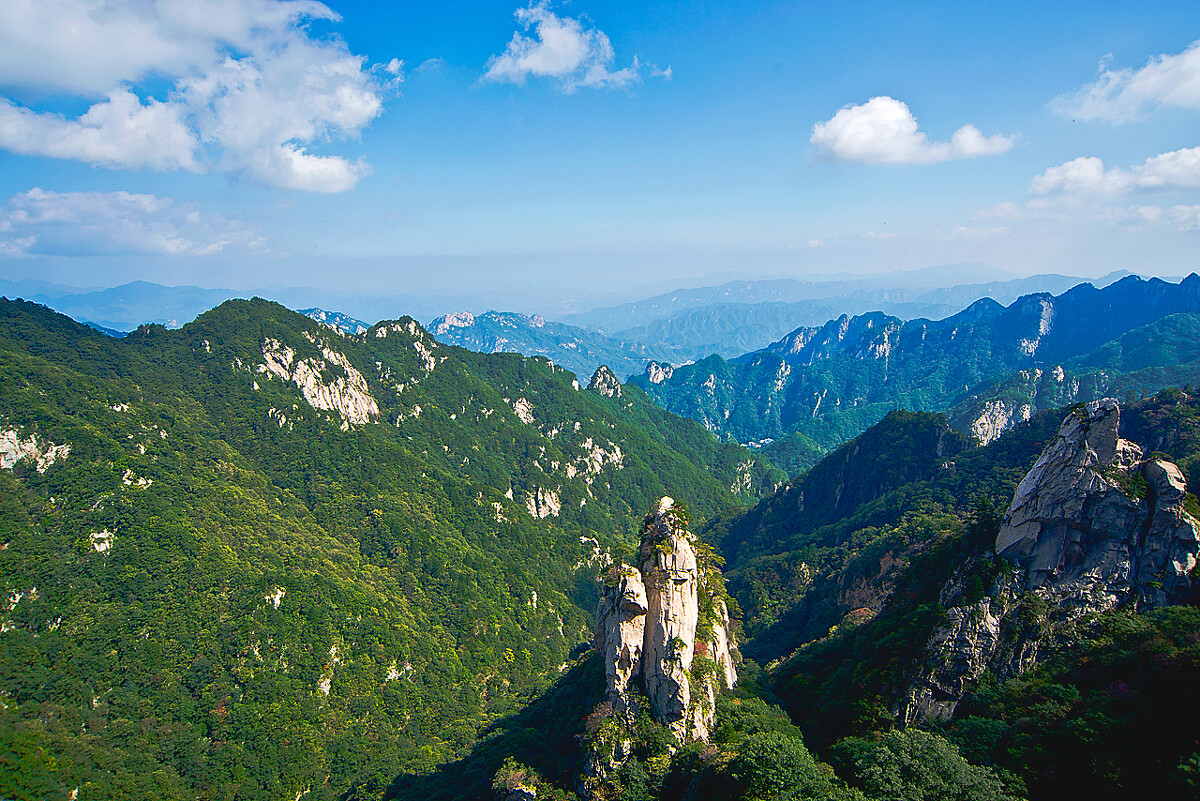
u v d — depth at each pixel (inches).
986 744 2942.9
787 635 6264.8
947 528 5374.0
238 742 5565.9
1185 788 2321.6
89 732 5132.9
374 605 7411.4
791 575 7598.4
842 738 3437.5
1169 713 2640.3
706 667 3393.2
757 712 3496.6
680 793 3016.7
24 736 4680.1
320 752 5772.6
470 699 7096.5
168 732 5378.9
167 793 4906.5
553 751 3804.1
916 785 2586.1
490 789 3838.6
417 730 6427.2
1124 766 2578.7
